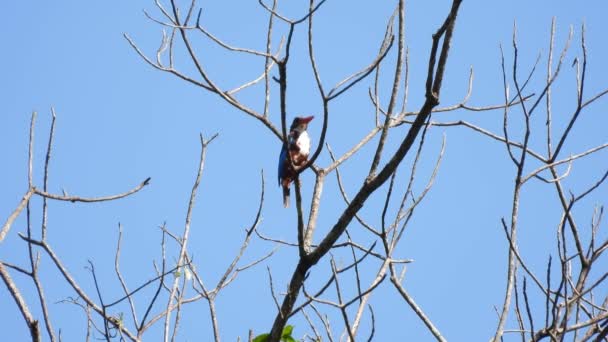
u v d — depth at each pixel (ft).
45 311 29.94
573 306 32.86
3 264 30.12
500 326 30.76
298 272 37.78
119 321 34.76
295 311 34.45
